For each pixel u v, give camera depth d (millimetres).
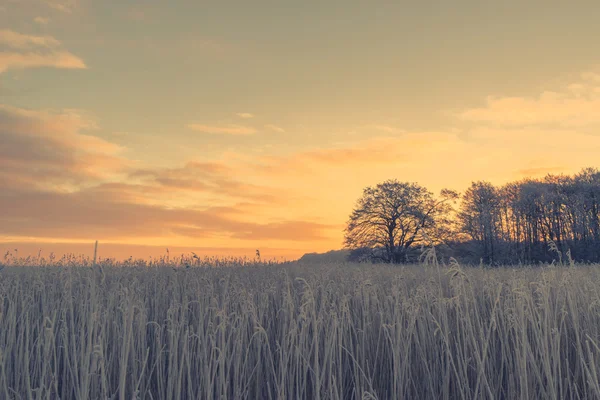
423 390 4195
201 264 10188
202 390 4090
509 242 30641
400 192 32469
